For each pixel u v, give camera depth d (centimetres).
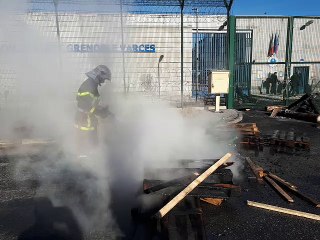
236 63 1165
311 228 282
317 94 1171
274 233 275
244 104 1128
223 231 279
